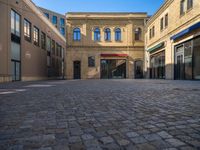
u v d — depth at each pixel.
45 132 2.97
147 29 29.98
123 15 31.69
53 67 33.31
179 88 9.59
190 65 17.08
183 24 17.80
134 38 31.73
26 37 21.89
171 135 2.73
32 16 23.41
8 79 17.61
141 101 5.77
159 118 3.71
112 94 7.59
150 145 2.39
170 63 20.94
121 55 31.44
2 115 4.11
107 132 2.93
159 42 24.53
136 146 2.37
